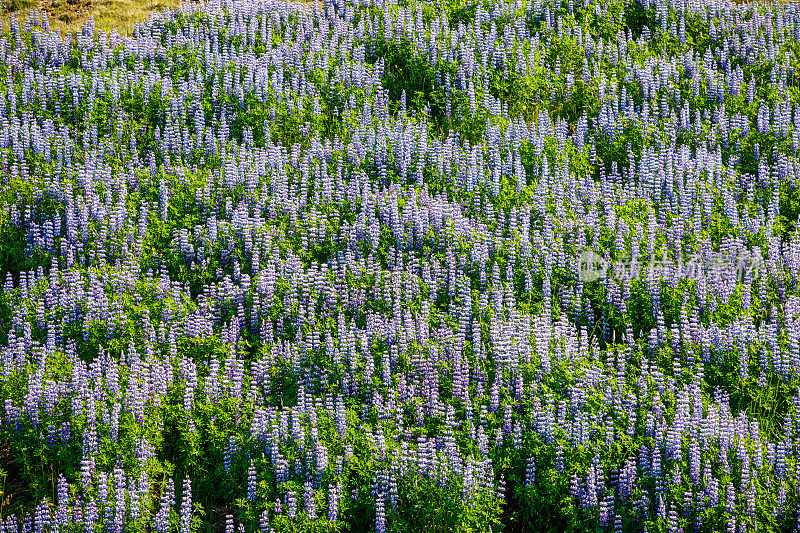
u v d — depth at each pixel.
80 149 16.47
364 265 13.99
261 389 11.85
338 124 18.02
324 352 12.13
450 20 22.83
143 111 17.66
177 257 14.09
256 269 13.87
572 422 11.27
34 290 13.07
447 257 14.01
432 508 10.23
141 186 15.47
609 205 15.55
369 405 11.58
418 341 12.27
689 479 10.63
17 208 14.61
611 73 20.78
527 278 13.92
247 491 10.50
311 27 21.53
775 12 24.53
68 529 9.82
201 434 11.12
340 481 10.48
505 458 10.98
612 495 10.52
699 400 11.45
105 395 11.16
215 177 15.65
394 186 15.54
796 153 18.28
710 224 15.59
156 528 10.01
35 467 10.80
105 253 14.09
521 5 23.23
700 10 24.00
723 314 13.52
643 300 13.76
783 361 12.61
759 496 10.45
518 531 10.88
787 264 14.58
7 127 16.14
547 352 12.05
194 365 11.59
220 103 18.19
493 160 16.86
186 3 22.31
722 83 20.22
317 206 15.22
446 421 11.10
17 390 11.09
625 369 12.56
